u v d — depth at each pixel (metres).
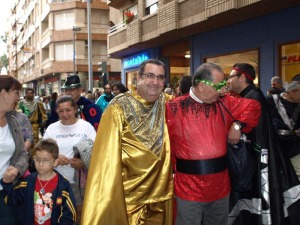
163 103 2.74
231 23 10.79
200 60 12.66
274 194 3.27
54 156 2.91
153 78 2.55
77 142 3.61
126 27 15.59
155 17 13.18
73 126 3.68
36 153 2.88
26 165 3.05
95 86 34.25
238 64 3.49
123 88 7.91
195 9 10.82
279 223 3.25
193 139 2.69
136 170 2.53
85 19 33.84
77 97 4.56
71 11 33.91
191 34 12.70
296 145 3.74
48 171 2.92
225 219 2.87
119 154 2.46
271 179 3.28
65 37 33.94
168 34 12.62
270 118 3.38
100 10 33.94
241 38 10.72
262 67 10.00
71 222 2.91
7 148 2.95
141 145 2.54
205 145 2.68
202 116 2.72
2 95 2.84
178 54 14.70
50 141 2.94
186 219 2.74
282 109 3.78
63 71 34.12
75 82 4.52
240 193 3.36
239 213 3.36
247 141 3.24
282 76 9.45
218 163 2.72
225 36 11.39
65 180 2.99
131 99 2.62
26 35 53.28
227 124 2.83
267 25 9.73
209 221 2.89
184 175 2.72
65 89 4.50
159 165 2.59
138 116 2.59
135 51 17.12
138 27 14.27
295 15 8.86
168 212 2.71
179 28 11.59
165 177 2.61
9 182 2.87
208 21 10.46
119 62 33.94
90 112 4.62
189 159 2.69
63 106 3.61
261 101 3.32
